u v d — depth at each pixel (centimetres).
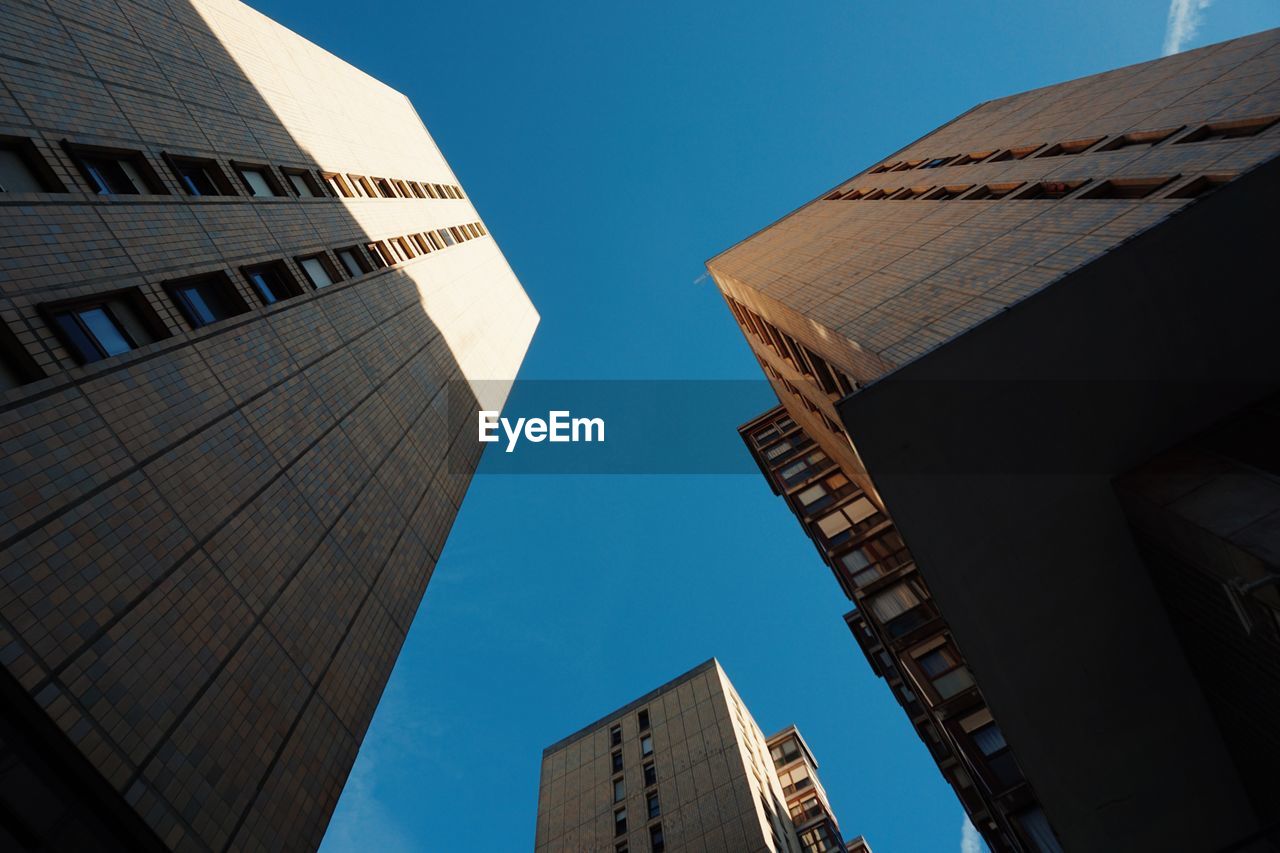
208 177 2259
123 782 1171
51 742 1111
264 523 1750
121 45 2139
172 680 1340
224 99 2600
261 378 1962
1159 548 1734
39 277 1420
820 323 2516
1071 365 1748
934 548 1819
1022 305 1762
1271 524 1444
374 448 2430
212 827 1306
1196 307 1708
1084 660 1911
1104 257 1728
